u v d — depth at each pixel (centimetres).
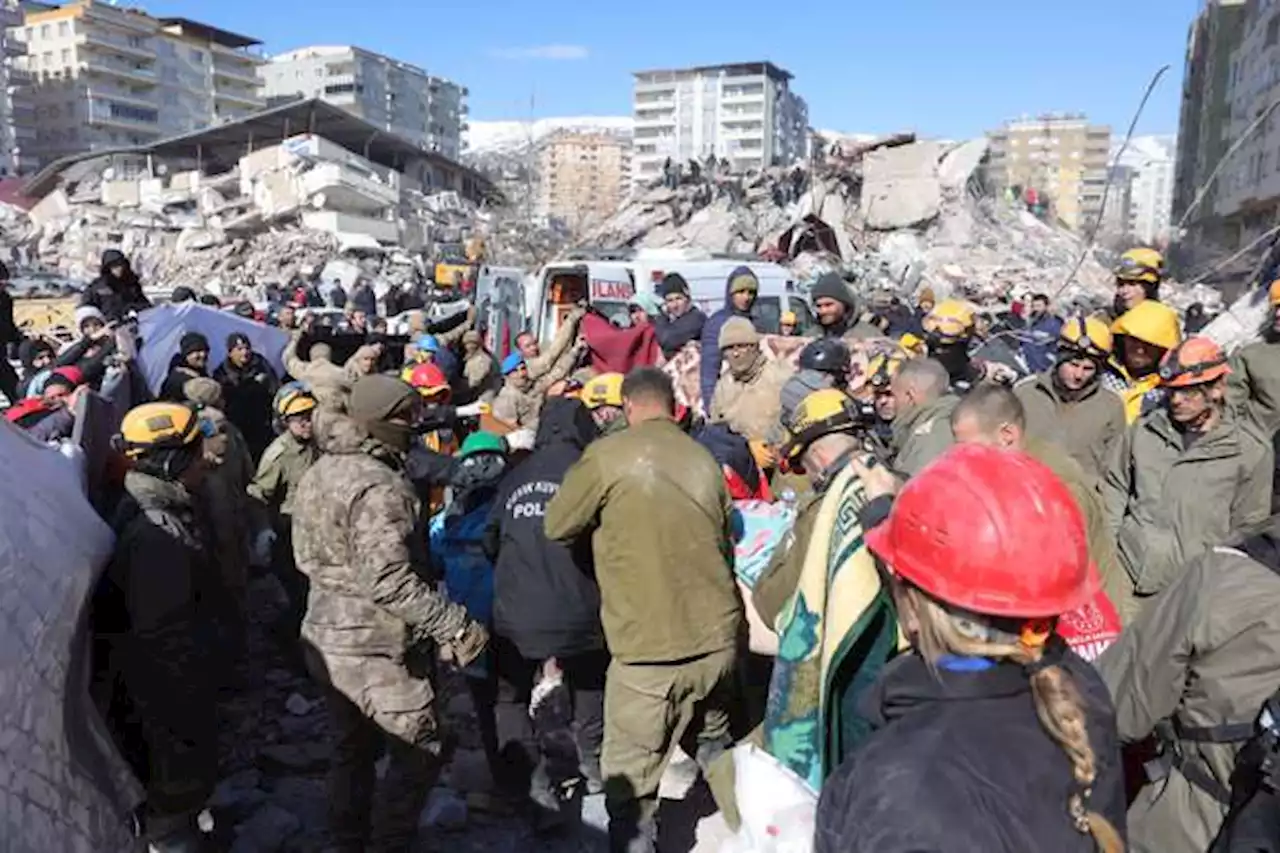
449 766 461
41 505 224
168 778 316
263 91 14338
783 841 247
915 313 1227
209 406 586
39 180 6538
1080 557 152
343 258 4641
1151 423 416
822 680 242
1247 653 220
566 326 793
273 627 619
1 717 173
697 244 3253
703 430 482
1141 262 542
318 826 408
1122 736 244
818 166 3412
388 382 342
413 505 339
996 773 142
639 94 18138
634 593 343
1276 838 192
